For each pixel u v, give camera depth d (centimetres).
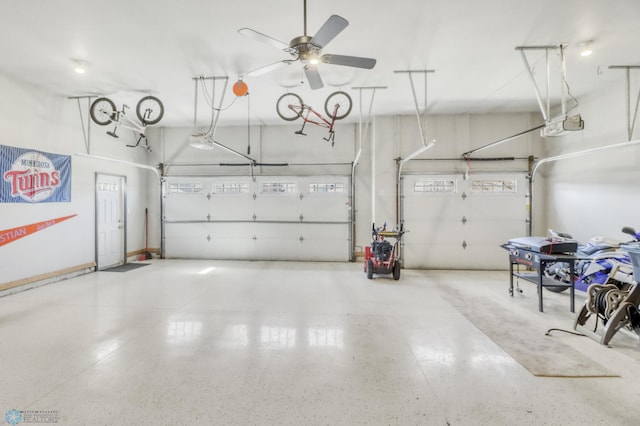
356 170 725
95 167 605
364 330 331
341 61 300
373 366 257
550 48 370
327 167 728
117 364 257
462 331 329
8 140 448
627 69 407
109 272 605
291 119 534
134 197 721
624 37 343
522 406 206
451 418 195
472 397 216
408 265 661
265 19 311
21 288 468
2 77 439
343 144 723
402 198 662
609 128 469
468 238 651
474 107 605
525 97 546
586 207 518
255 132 739
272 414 199
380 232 575
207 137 476
